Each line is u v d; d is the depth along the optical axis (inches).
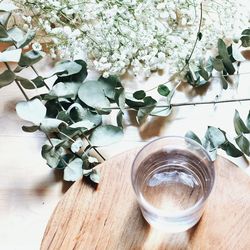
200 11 26.5
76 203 21.6
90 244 20.8
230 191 21.4
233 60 25.8
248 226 20.6
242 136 22.7
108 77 24.9
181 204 21.3
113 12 24.3
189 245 20.5
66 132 23.0
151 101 24.3
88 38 25.7
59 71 24.9
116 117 24.8
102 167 22.3
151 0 25.5
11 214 23.0
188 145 21.5
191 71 24.9
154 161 22.1
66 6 25.7
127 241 20.8
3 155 24.5
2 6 24.0
